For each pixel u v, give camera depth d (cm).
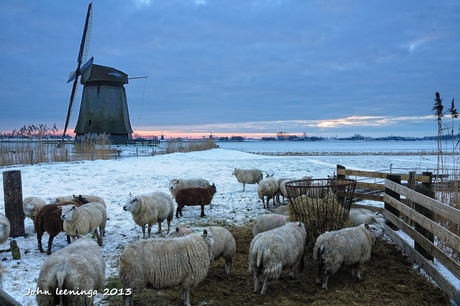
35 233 1045
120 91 4584
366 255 668
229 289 641
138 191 1709
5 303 362
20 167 2300
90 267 506
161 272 545
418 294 605
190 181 1535
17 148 2623
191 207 1395
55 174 2119
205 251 595
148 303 588
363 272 705
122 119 4584
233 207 1392
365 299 589
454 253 703
